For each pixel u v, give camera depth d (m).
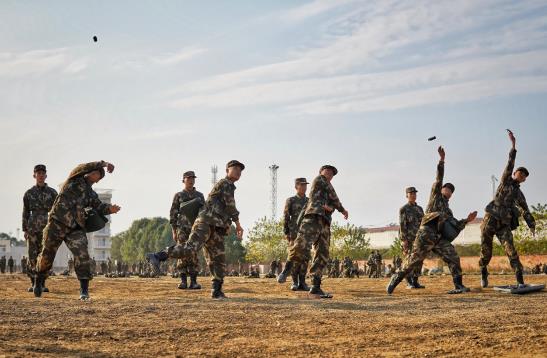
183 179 14.10
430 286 14.86
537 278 17.84
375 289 14.10
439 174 12.41
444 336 6.41
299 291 13.14
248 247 73.94
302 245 10.91
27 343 5.71
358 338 6.32
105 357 5.32
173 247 9.56
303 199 13.70
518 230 49.91
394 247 68.38
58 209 9.90
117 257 139.88
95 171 10.01
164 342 6.02
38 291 10.71
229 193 10.05
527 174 12.70
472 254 66.62
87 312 7.61
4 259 47.97
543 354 5.41
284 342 6.10
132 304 8.52
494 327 6.92
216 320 7.27
